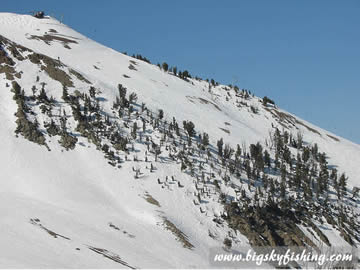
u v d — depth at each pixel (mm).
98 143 108375
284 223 102062
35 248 50000
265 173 129125
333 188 137375
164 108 155250
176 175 104938
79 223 67375
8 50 138625
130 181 97000
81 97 130500
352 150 194750
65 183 88875
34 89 120250
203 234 84875
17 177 87062
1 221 57938
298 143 172250
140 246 66125
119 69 196000
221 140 128125
